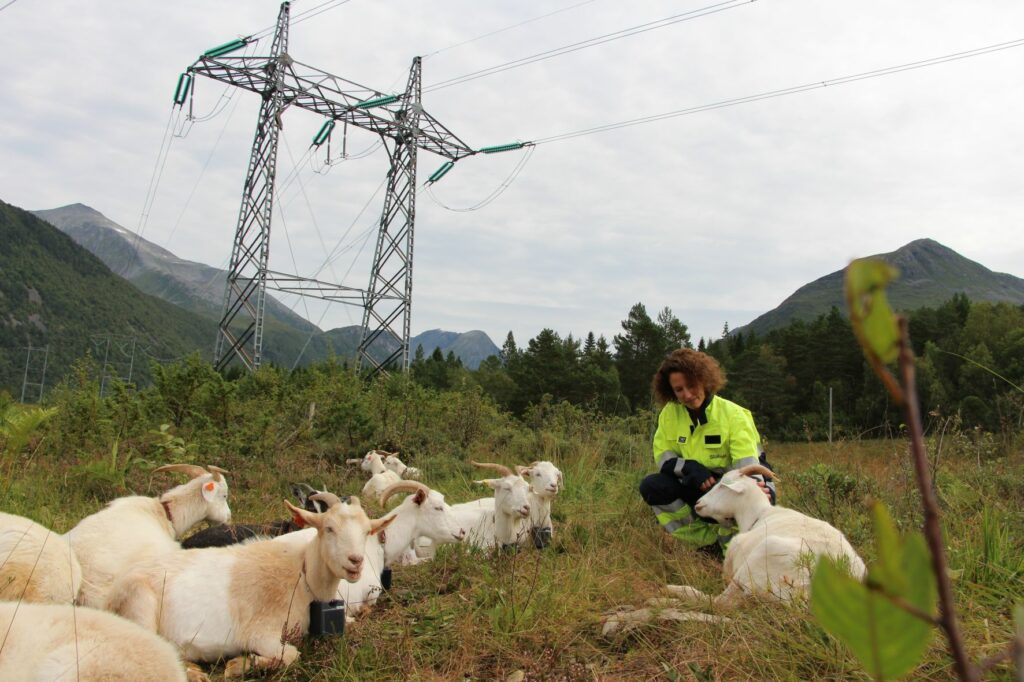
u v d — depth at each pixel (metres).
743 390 50.41
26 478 8.84
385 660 4.52
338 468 12.12
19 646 3.36
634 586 5.50
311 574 4.87
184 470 6.79
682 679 3.87
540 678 4.12
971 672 0.56
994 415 13.05
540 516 7.60
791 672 3.65
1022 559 4.89
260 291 24.09
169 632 4.52
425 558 7.14
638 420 14.70
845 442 10.41
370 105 29.30
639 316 59.84
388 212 31.52
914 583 0.56
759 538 5.26
